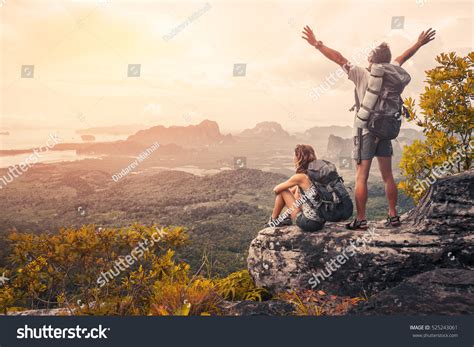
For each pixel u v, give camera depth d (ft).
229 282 12.60
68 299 11.74
